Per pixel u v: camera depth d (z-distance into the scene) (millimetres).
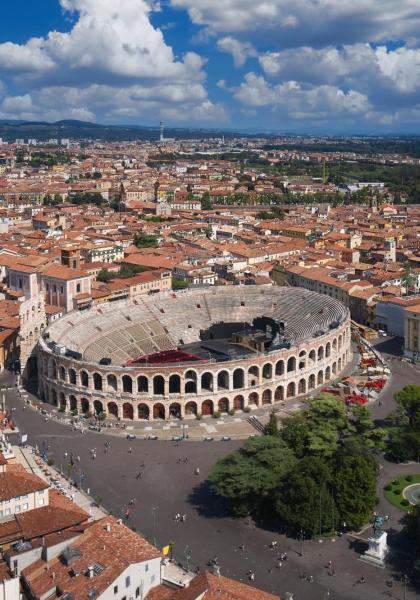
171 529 155125
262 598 112125
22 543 126938
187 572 137625
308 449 177500
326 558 142875
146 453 194500
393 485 170625
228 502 163000
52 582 117250
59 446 199125
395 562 141250
